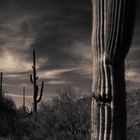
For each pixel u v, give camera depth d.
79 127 16.22
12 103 26.48
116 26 4.29
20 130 20.97
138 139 13.85
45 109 18.98
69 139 16.03
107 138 4.32
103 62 4.38
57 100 17.61
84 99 16.36
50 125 18.06
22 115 25.75
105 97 4.35
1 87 27.77
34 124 21.09
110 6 4.31
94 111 4.46
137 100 14.25
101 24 4.41
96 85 4.45
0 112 23.97
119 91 4.36
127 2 4.26
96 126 4.43
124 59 4.44
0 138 19.42
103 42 4.39
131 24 4.34
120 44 4.30
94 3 4.50
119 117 4.34
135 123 14.12
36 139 18.58
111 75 4.35
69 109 16.94
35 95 31.73
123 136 4.35
